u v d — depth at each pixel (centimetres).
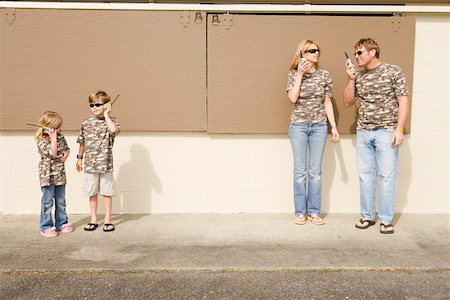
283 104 564
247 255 438
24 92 561
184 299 357
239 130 565
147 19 557
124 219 554
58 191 506
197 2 573
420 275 398
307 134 525
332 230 512
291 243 471
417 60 569
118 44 559
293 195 572
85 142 507
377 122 498
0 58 557
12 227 524
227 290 371
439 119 573
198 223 538
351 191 577
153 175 574
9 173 571
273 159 574
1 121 561
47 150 486
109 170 507
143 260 426
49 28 556
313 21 559
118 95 554
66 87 561
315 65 522
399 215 572
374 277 394
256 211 578
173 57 560
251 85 562
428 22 568
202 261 423
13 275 399
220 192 577
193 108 564
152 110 563
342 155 574
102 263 419
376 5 569
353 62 563
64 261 423
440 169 578
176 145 572
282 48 560
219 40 559
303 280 388
